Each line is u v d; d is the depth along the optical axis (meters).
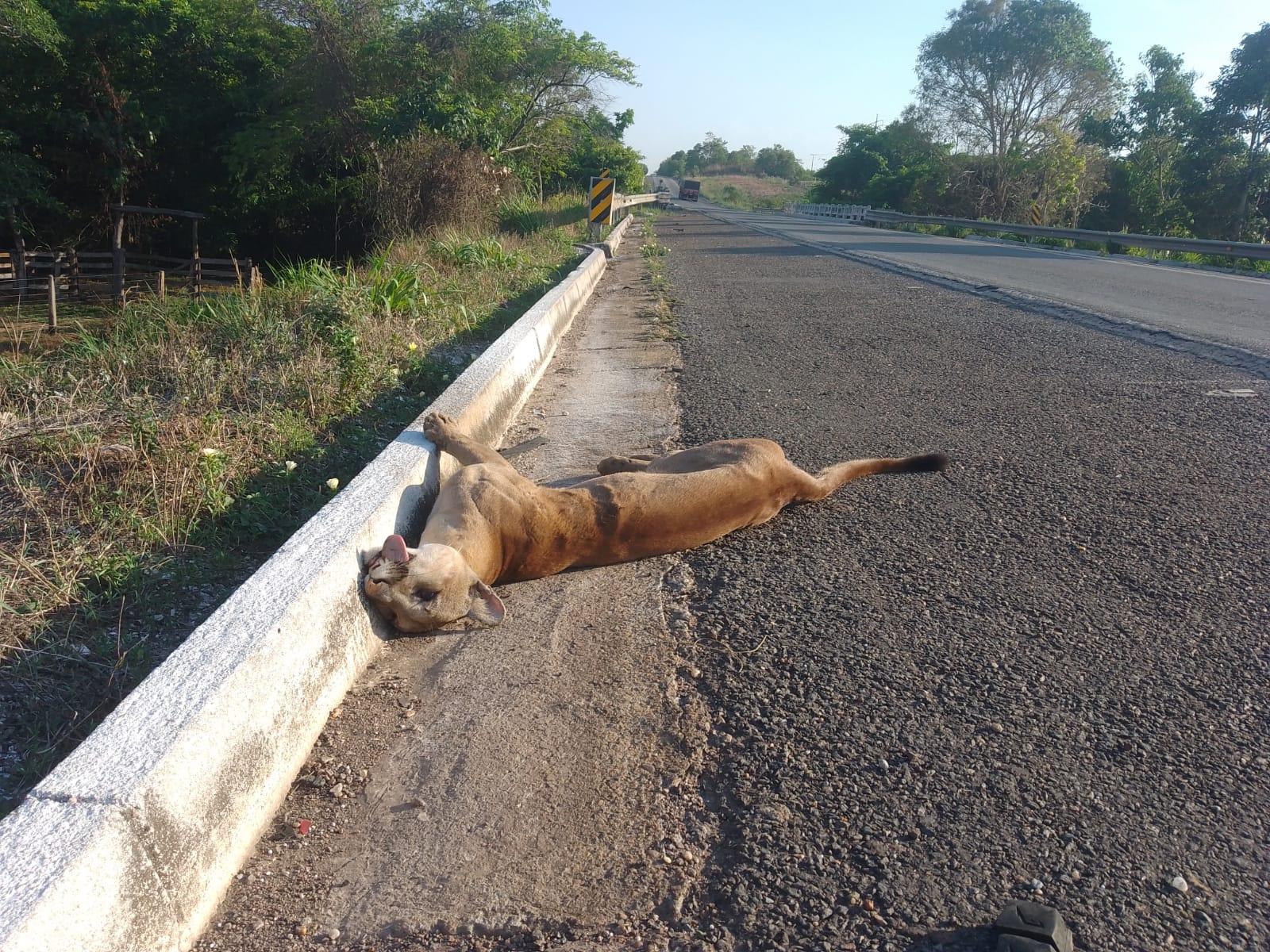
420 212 22.11
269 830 2.91
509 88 26.64
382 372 7.37
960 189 51.28
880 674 3.68
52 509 4.58
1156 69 41.88
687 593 4.43
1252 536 4.93
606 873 2.74
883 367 8.99
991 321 11.68
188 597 4.13
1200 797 3.00
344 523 4.00
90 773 2.38
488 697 3.59
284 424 5.93
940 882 2.67
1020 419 7.18
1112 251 25.30
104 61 21.61
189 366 6.74
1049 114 49.41
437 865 2.78
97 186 23.06
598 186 22.91
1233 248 20.23
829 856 2.77
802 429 6.98
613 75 28.83
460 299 11.30
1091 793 3.01
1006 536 4.98
